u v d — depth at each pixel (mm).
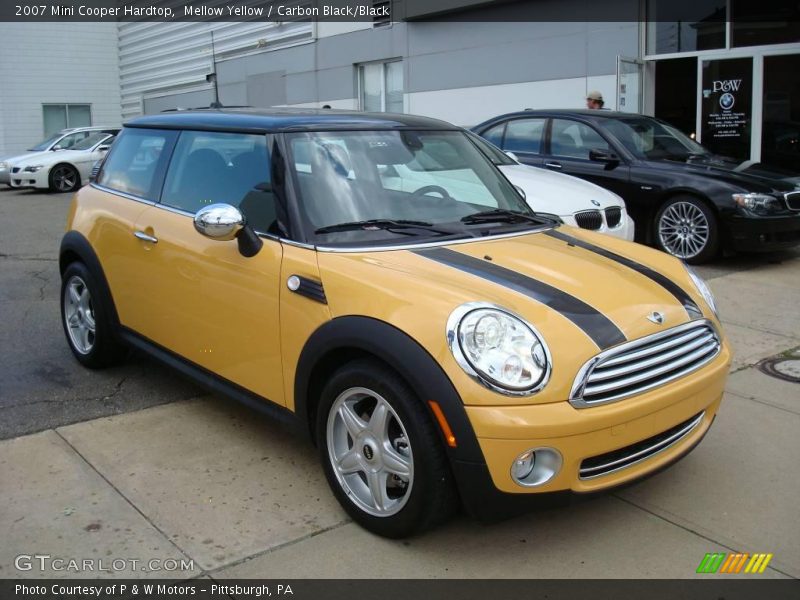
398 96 15031
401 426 2842
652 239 8281
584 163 8523
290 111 4207
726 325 6023
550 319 2840
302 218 3383
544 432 2627
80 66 24672
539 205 6570
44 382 4707
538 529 3154
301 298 3191
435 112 14078
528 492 2695
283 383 3350
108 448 3812
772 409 4434
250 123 3848
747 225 7477
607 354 2789
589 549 3016
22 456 3715
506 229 3766
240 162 3785
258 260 3420
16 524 3119
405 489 2965
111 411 4277
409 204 3686
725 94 11352
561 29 11977
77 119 24984
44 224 11430
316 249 3270
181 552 2951
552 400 2668
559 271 3250
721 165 8172
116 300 4484
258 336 3436
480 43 13094
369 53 15078
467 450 2650
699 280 3699
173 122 4402
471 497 2711
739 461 3789
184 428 4059
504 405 2627
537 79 12422
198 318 3797
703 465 3746
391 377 2857
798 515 3291
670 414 2953
